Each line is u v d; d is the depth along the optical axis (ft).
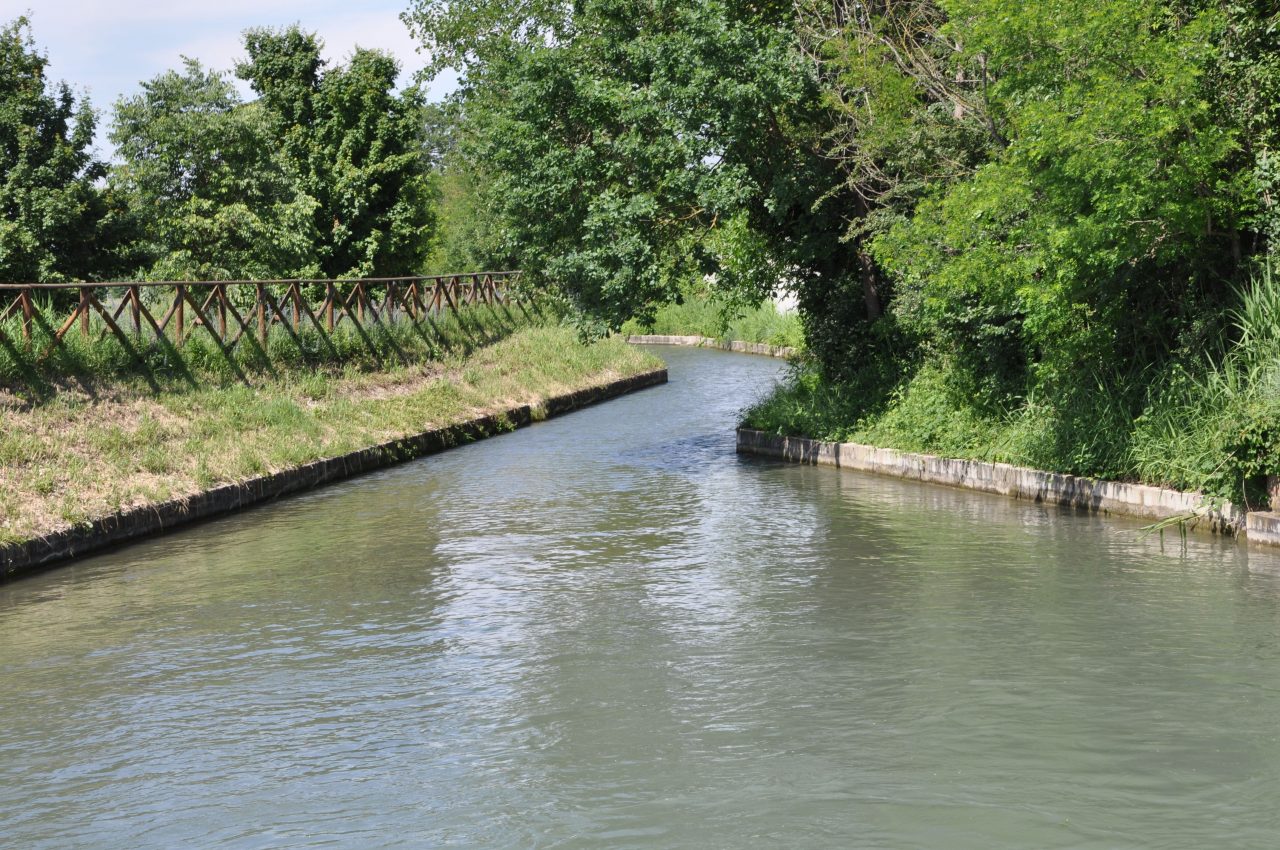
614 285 60.29
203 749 24.34
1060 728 24.03
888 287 67.97
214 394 63.98
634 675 28.19
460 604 35.55
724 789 21.44
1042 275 49.98
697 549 42.47
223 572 41.16
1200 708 25.02
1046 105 42.88
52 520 44.73
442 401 80.69
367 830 20.21
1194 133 42.57
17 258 81.20
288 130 137.39
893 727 24.31
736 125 57.36
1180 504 43.73
